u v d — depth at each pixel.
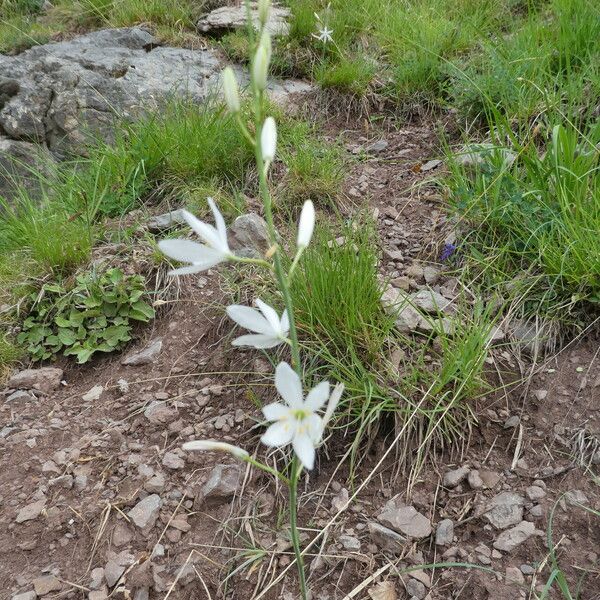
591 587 0.34
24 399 0.48
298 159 0.64
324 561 0.36
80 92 0.79
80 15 1.06
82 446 0.43
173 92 0.80
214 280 0.55
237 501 0.39
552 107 0.61
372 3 0.94
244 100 0.74
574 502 0.37
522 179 0.56
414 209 0.61
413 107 0.77
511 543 0.36
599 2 0.74
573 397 0.42
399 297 0.48
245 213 0.60
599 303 0.45
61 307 0.53
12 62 0.82
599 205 0.49
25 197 0.68
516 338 0.46
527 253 0.50
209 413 0.45
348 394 0.42
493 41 0.80
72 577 0.37
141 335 0.53
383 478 0.40
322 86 0.81
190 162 0.67
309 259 0.46
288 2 1.00
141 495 0.40
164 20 0.98
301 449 0.24
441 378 0.42
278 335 0.26
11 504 0.40
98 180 0.67
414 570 0.35
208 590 0.36
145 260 0.57
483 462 0.40
